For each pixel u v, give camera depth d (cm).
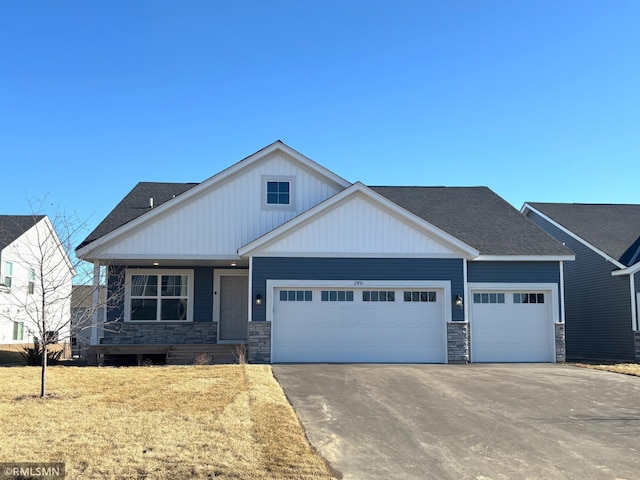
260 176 1914
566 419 1022
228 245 1873
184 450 772
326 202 1764
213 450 775
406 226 1795
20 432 830
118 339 1956
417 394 1202
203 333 2000
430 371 1514
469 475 743
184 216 1872
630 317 2064
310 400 1126
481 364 1750
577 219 2508
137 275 2009
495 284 1850
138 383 1223
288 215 1902
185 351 1820
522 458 810
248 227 1886
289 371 1480
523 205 2734
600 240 2305
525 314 1866
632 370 1575
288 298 1761
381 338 1770
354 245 1775
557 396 1212
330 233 1773
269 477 698
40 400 1039
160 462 729
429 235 1798
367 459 795
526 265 1873
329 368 1548
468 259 1827
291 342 1745
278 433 862
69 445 780
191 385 1193
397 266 1781
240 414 955
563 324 1855
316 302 1764
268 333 1723
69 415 930
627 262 2105
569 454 830
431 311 1792
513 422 996
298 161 1925
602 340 2211
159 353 1822
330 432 911
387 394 1195
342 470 751
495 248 1875
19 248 2638
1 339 2591
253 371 1416
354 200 1788
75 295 1888
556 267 1881
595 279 2252
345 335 1762
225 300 2041
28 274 2822
